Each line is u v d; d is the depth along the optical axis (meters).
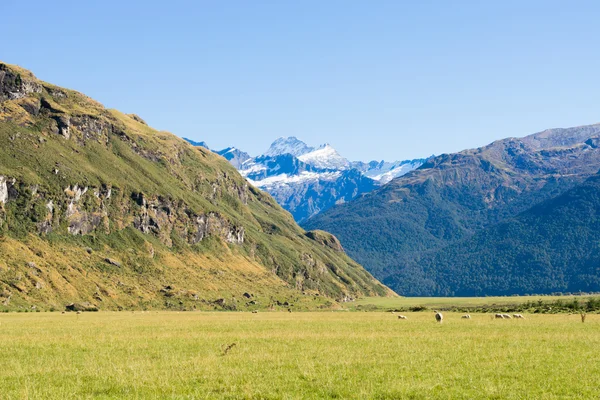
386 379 38.56
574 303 181.12
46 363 45.59
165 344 58.31
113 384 37.00
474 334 70.50
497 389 35.81
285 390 35.38
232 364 44.53
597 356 49.50
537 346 56.53
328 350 52.69
